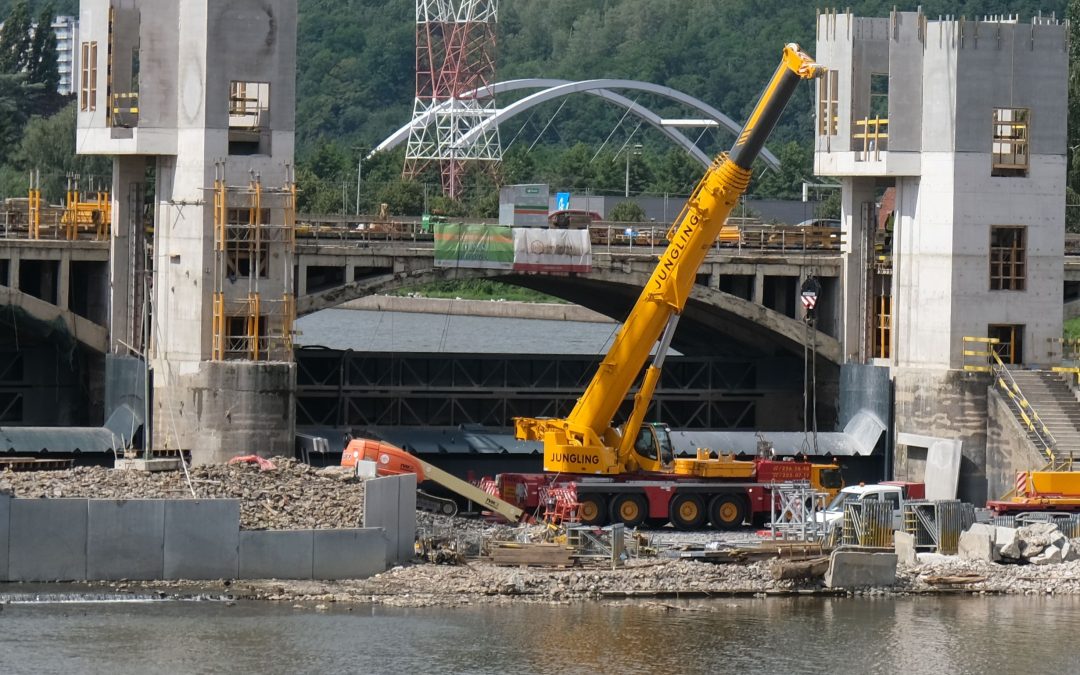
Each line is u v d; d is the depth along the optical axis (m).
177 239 134.25
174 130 134.12
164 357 134.88
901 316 147.75
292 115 135.00
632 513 123.38
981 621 101.94
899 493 121.69
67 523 100.69
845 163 148.88
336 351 145.25
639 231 157.25
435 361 148.50
